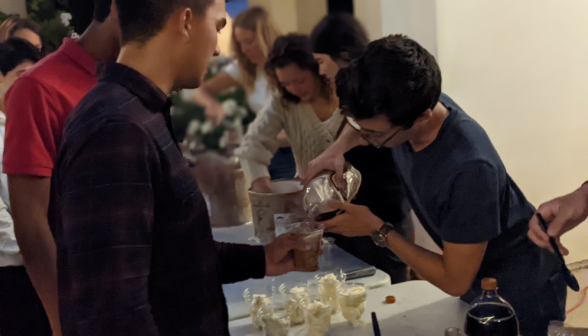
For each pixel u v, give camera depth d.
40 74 1.11
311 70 1.97
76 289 0.63
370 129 0.97
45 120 1.10
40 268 1.13
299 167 2.19
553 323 1.00
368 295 1.28
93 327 0.63
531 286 1.16
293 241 1.08
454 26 1.81
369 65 0.90
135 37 0.75
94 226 0.63
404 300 1.24
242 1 2.34
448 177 1.00
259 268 1.06
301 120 2.10
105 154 0.64
